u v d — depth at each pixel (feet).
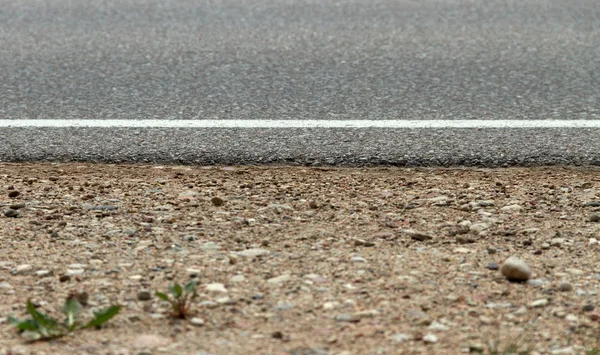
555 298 32.42
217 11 82.17
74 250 36.63
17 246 37.01
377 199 43.75
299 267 34.94
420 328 29.81
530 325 30.27
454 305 31.68
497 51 70.64
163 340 28.68
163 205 42.60
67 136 52.90
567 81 63.31
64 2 85.25
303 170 48.39
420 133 53.36
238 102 58.80
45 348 28.07
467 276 34.30
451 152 50.65
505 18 80.02
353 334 29.25
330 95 60.23
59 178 46.75
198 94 60.39
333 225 40.04
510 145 51.67
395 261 35.70
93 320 29.09
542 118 55.88
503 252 37.01
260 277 33.94
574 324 30.37
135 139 52.44
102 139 52.44
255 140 52.29
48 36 74.43
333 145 51.62
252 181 46.44
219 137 52.75
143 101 58.95
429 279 33.91
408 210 42.22
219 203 42.68
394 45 72.23
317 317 30.53
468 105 58.29
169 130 53.83
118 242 37.60
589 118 55.88
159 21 79.00
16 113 56.54
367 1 85.87
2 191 44.52
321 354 27.81
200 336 29.01
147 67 66.28
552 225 40.29
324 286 33.09
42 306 31.27
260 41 73.20
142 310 30.99
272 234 38.75
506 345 28.71
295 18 80.02
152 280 33.60
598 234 39.17
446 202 43.24
